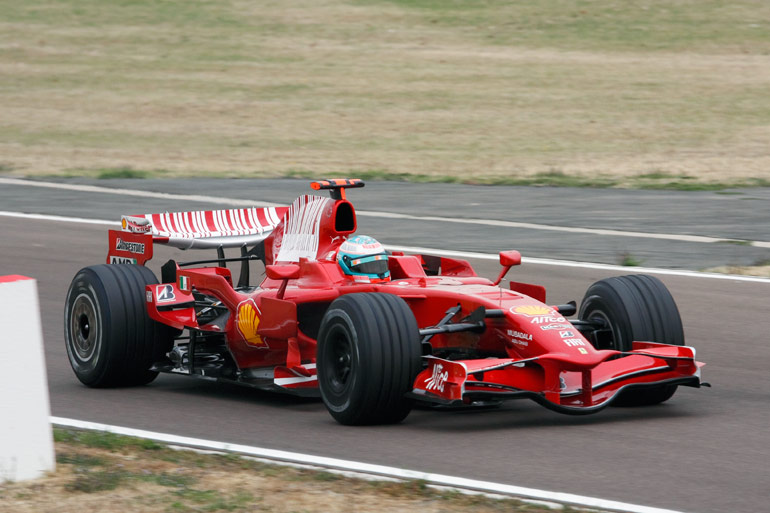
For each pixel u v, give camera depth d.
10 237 58.75
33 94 132.88
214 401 30.41
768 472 22.94
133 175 82.06
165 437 25.91
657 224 61.34
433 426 26.88
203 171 85.88
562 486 21.81
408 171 86.44
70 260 53.06
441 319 28.55
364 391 25.77
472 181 80.19
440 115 118.56
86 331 32.41
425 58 157.50
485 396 24.95
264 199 70.62
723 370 33.47
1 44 166.00
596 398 26.70
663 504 20.77
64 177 81.25
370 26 183.00
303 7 197.25
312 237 31.83
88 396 31.11
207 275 32.47
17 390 21.89
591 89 133.62
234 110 122.62
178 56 159.50
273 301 29.53
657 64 151.75
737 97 126.69
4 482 21.69
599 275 48.09
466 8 195.88
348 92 133.38
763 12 187.12
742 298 43.47
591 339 29.56
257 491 21.30
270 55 160.50
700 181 78.75
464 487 21.66
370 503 20.52
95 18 186.75
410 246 55.12
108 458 23.77
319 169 87.19
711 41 168.75
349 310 26.27
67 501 20.73
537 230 59.81
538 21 185.25
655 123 111.75
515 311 27.17
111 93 133.62
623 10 190.50
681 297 43.78
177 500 20.70
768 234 57.91
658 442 25.25
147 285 32.00
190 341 31.91
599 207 67.50
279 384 28.83
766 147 96.56
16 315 21.84
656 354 26.81
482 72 146.38
